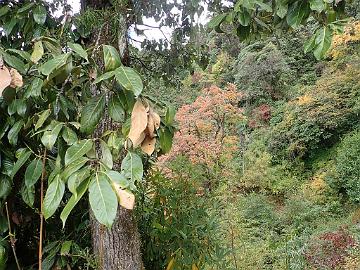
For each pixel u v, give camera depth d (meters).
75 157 0.74
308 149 11.35
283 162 11.33
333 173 9.65
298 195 9.41
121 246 1.69
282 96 13.97
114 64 0.80
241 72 14.40
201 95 10.14
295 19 1.10
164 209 2.25
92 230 1.70
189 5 2.04
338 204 8.91
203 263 2.38
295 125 11.46
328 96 10.83
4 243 1.25
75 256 1.53
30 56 0.96
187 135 8.12
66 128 0.92
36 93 0.93
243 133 12.63
